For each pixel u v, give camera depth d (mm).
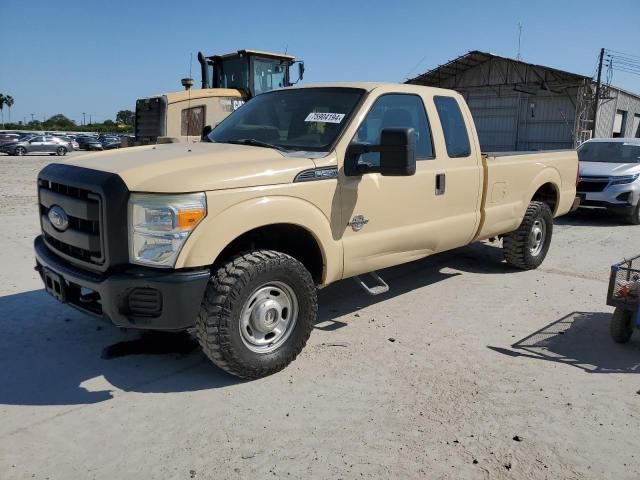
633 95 35781
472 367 4305
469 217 5770
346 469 3061
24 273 6539
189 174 3633
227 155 4102
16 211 11117
